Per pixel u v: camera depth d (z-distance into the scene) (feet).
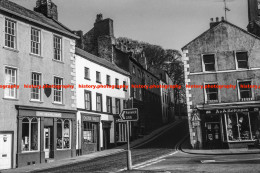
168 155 66.33
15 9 67.46
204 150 74.38
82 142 81.20
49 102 71.20
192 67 83.71
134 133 121.08
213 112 79.56
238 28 82.94
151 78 159.63
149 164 51.31
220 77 81.97
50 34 74.02
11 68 63.05
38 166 59.62
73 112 78.38
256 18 97.91
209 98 81.97
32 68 67.67
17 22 65.00
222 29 83.82
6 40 62.64
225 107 78.48
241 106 77.46
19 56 64.64
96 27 124.77
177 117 226.79
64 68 77.51
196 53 84.07
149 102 150.20
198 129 80.74
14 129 61.41
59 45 77.66
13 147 60.59
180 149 80.64
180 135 120.78
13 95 62.80
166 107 192.34
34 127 66.90
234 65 81.71
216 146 79.30
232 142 76.89
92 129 88.63
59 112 73.56
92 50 123.75
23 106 63.16
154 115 157.69
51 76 72.90
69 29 83.25
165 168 44.62
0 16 60.95
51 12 87.45
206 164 47.57
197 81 82.79
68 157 74.90
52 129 71.61
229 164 46.29
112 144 99.45
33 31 69.82
